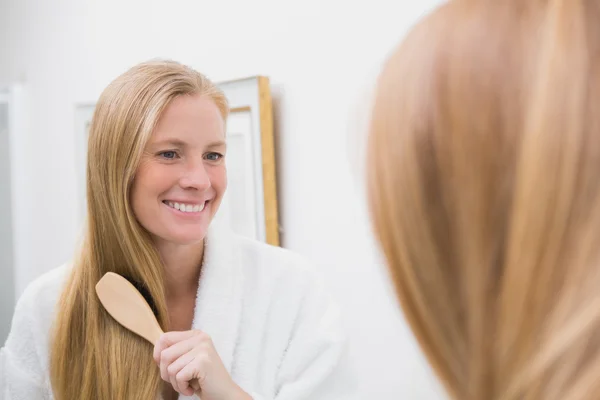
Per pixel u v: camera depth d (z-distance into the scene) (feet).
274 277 2.49
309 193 3.06
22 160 5.07
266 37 3.21
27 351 2.47
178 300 2.50
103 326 2.37
